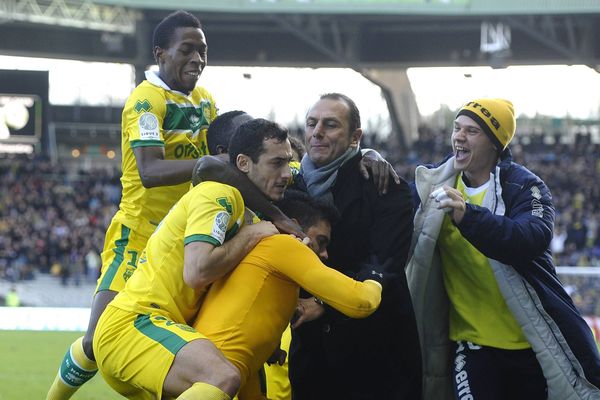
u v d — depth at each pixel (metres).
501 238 6.27
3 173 42.62
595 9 39.25
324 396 6.71
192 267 5.78
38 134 45.75
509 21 42.50
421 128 49.47
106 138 52.81
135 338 5.87
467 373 6.85
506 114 6.82
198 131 7.80
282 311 6.01
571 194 40.91
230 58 48.38
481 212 6.30
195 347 5.70
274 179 6.04
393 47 47.16
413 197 7.08
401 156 47.78
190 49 7.54
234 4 40.75
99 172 43.62
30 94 45.75
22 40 46.78
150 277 6.06
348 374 6.61
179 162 7.28
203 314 6.01
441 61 47.12
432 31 46.34
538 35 42.84
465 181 7.06
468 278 6.94
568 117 61.28
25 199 40.50
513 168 6.87
